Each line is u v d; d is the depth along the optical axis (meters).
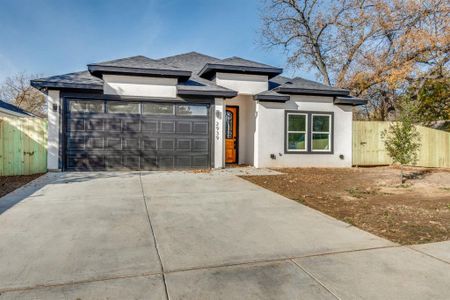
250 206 5.80
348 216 5.13
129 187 7.46
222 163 11.29
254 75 12.33
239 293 2.60
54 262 3.18
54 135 9.80
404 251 3.56
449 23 15.71
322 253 3.50
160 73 10.37
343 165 12.85
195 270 3.04
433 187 8.05
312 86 12.74
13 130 9.35
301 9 23.33
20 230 4.21
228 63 12.13
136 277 2.88
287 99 11.86
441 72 16.23
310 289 2.67
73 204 5.73
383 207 5.77
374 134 13.62
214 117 11.15
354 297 2.54
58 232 4.14
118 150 10.34
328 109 12.66
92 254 3.41
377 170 11.79
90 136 10.09
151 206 5.68
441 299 2.51
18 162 9.38
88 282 2.76
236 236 4.08
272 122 12.02
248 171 10.82
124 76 10.30
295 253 3.50
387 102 20.75
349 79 20.88
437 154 13.38
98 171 10.11
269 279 2.86
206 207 5.68
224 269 3.07
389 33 18.73
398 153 8.55
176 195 6.68
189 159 10.99
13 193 6.62
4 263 3.14
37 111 31.53
